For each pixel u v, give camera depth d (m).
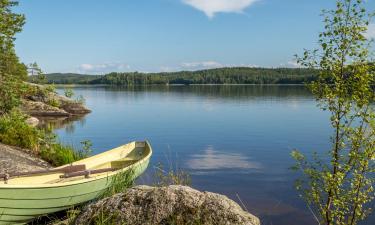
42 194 7.99
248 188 12.80
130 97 74.62
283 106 49.09
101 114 40.50
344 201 7.18
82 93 94.31
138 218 6.29
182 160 17.36
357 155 6.91
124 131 27.38
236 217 6.12
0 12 26.95
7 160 11.91
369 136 6.84
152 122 32.94
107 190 9.59
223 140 23.31
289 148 20.45
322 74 7.29
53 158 14.09
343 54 7.08
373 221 9.48
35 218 8.43
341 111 7.15
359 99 6.93
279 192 12.29
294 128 28.53
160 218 6.22
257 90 106.44
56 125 30.75
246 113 40.09
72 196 8.68
